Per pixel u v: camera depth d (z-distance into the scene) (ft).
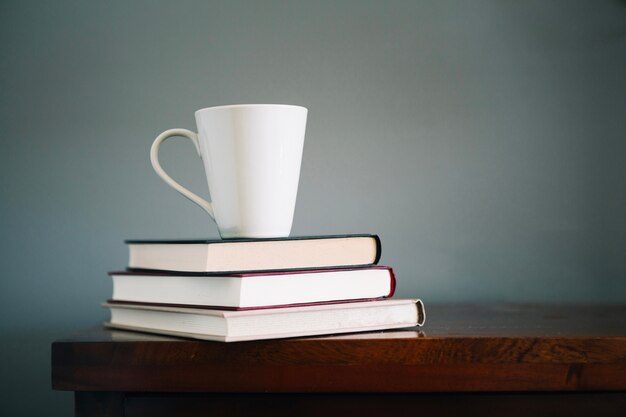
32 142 3.94
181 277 2.88
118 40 3.96
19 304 3.93
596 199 3.91
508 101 3.94
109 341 2.76
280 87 3.95
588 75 3.92
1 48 3.95
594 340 2.73
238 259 2.79
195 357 2.73
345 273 2.89
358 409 2.76
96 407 2.79
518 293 3.93
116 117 3.95
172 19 3.97
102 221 3.94
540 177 3.93
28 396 3.93
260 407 2.76
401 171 3.94
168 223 3.94
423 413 2.76
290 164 2.98
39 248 3.93
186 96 3.95
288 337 2.75
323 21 3.95
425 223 3.94
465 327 2.98
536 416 2.76
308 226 3.94
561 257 3.92
